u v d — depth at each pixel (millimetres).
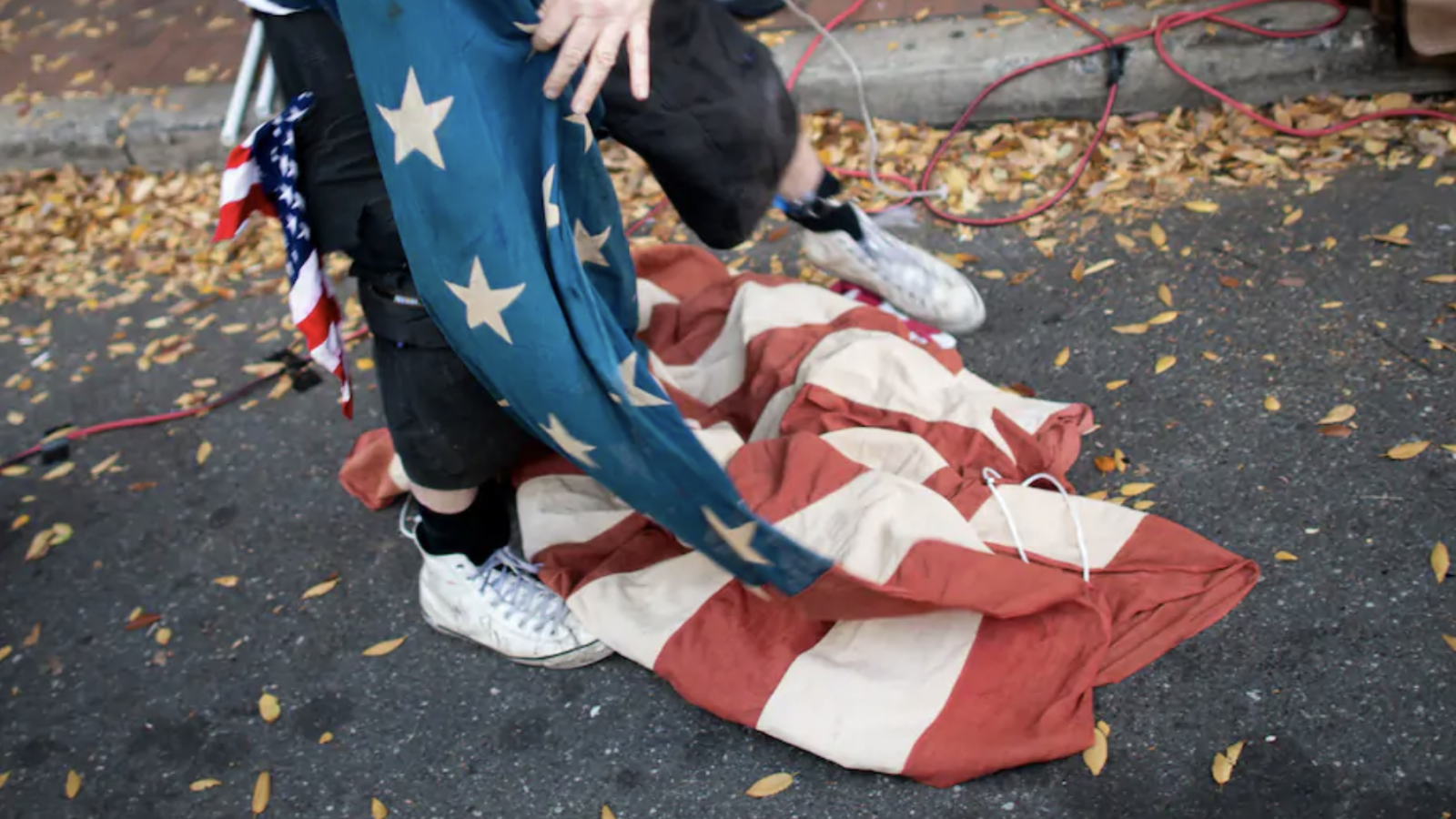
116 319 3637
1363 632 2029
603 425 1729
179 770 2262
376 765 2201
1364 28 3252
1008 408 2545
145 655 2520
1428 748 1850
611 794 2068
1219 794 1856
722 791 2033
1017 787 1931
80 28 4926
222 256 3836
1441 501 2219
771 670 2098
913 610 2002
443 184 1531
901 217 3342
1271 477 2354
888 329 2688
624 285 2203
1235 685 1995
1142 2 3588
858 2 3904
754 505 2236
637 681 2246
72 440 3178
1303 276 2826
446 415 2043
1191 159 3264
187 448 3082
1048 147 3453
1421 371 2502
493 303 1607
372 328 1990
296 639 2494
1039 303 2957
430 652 2404
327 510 2809
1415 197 2969
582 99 1576
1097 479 2443
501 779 2131
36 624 2637
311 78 1724
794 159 2266
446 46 1479
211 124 4141
